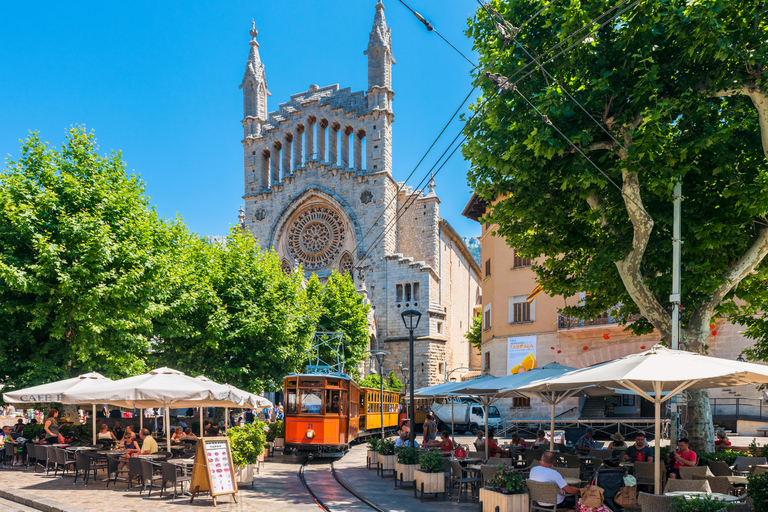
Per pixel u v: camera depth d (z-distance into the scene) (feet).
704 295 51.83
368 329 172.96
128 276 71.31
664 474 40.63
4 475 55.57
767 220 48.98
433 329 192.85
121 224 75.87
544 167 51.93
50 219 70.23
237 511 38.96
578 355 113.50
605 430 101.76
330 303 168.96
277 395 171.53
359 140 218.18
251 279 107.65
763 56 42.96
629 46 46.47
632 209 48.93
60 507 38.58
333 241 211.00
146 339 79.97
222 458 42.83
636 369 29.53
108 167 80.64
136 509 38.99
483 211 147.84
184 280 89.66
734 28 43.29
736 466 46.01
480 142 53.36
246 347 103.71
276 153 228.84
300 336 120.98
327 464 72.59
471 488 49.34
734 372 27.76
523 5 50.47
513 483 35.42
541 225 57.82
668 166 45.70
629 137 48.14
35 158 73.61
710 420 50.78
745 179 50.08
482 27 54.13
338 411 79.20
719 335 95.45
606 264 52.70
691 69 47.75
